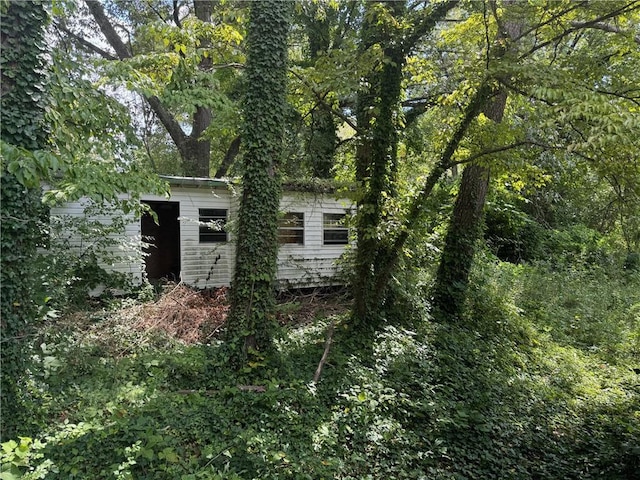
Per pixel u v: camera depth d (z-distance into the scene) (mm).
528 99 6531
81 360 4961
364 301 7133
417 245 8047
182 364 5324
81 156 4613
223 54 8039
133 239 8891
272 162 5688
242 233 5641
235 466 3541
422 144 10750
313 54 13062
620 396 6262
